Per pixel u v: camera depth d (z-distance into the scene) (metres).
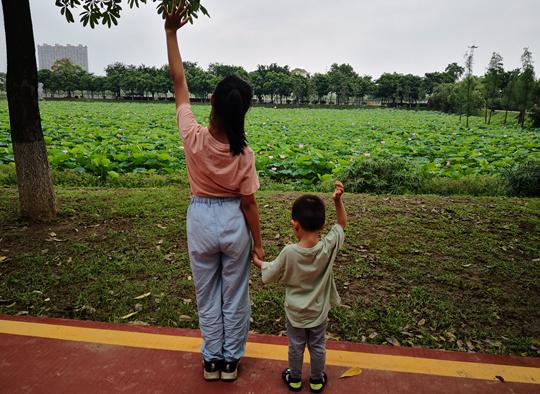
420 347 3.14
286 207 6.38
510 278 4.29
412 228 5.52
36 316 3.49
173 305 3.71
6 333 3.12
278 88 70.12
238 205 2.44
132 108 43.50
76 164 10.52
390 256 4.71
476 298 3.91
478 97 44.34
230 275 2.48
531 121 32.59
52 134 15.95
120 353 2.89
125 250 4.84
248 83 2.32
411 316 3.58
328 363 2.84
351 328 3.40
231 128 2.24
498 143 18.55
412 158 13.59
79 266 4.41
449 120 38.62
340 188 2.43
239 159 2.30
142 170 10.80
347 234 5.30
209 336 2.53
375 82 77.69
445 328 3.43
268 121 29.69
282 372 2.69
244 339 2.62
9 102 5.45
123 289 3.97
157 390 2.52
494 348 3.17
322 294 2.39
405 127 27.06
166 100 70.94
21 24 5.17
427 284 4.14
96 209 6.18
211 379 2.60
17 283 4.08
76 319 3.47
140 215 5.97
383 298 3.87
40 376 2.63
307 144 16.14
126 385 2.56
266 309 3.67
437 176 9.98
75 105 47.62
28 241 5.03
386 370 2.77
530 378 2.72
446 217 5.98
